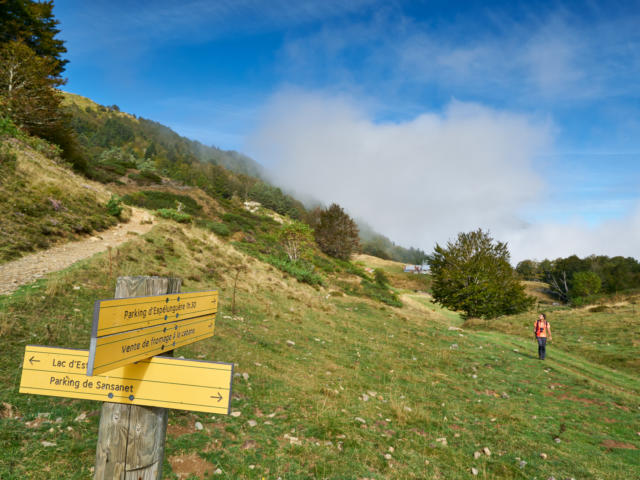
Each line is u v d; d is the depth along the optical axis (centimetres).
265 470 383
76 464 314
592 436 652
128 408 160
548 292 7269
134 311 148
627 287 5919
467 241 2877
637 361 1315
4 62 2494
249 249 2919
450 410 699
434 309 3478
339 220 5903
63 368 164
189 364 160
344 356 988
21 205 1257
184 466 363
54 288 706
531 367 1135
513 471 487
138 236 1622
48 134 2998
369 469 427
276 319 1211
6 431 327
